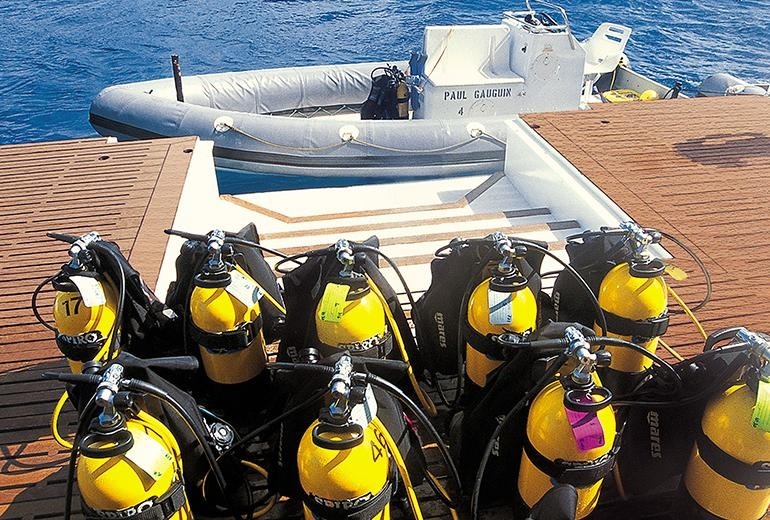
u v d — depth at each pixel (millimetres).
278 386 2518
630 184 4258
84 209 4059
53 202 4172
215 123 5980
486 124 6051
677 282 3326
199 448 2082
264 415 2518
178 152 4863
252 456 2506
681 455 2158
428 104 6523
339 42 13305
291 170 5996
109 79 11312
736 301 3182
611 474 2314
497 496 2293
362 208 4922
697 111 5488
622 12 14977
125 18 14430
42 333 3064
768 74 11727
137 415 1846
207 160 4977
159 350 2732
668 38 13477
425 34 6574
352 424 1780
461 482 2318
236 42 13203
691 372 2074
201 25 14078
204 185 4809
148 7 15219
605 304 2428
